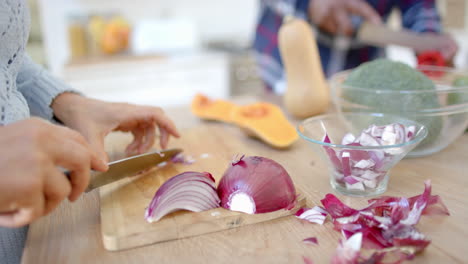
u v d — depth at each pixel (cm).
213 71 185
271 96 98
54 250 42
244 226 45
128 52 203
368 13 99
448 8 183
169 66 178
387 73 60
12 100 48
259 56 116
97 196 51
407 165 57
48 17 200
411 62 204
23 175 33
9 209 34
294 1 101
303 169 57
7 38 46
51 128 38
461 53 178
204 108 81
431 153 60
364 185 48
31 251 42
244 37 232
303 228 44
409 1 112
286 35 74
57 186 35
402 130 49
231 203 45
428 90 56
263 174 45
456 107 56
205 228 44
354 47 113
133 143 64
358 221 43
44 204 36
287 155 62
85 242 43
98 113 58
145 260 40
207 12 223
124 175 53
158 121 62
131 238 42
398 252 40
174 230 43
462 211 46
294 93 76
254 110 72
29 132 35
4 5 45
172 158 59
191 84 185
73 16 196
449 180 52
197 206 45
